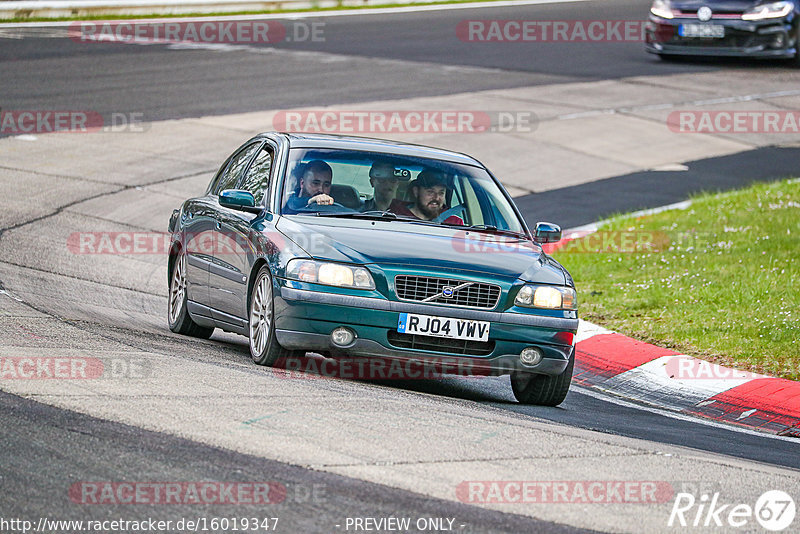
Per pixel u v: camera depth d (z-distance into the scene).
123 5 94.00
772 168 55.50
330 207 23.72
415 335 21.58
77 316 26.42
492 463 16.34
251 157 26.72
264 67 73.31
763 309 31.45
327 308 21.33
